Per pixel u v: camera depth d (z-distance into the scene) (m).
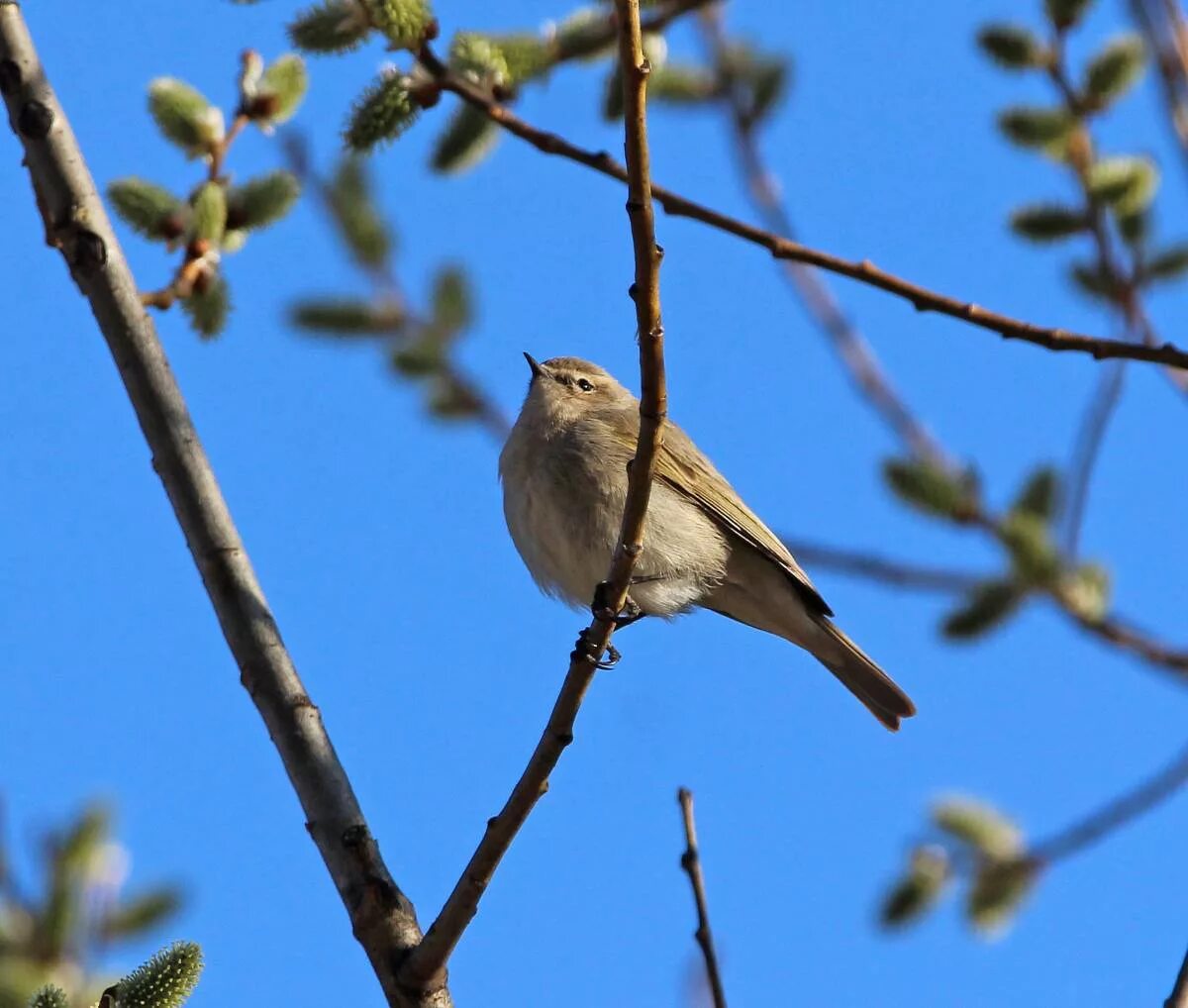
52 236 9.29
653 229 8.49
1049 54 11.57
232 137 9.70
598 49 10.12
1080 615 11.15
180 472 9.21
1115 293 11.55
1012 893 11.16
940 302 10.32
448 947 8.53
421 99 9.77
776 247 10.33
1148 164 11.55
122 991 6.94
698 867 8.72
